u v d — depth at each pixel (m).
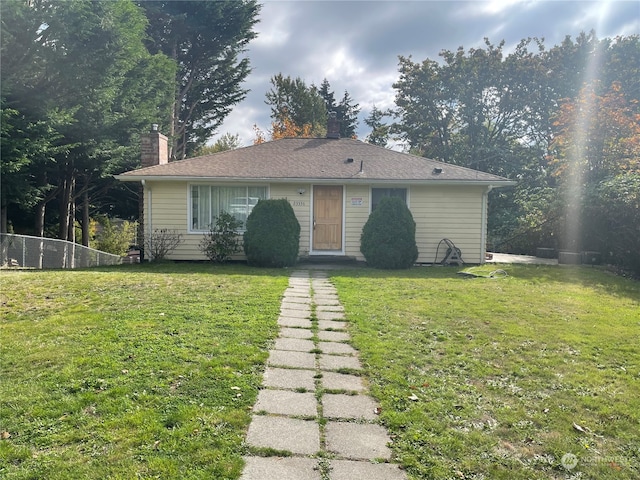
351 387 3.78
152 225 12.92
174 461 2.55
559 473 2.61
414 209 13.22
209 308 6.23
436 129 30.00
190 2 24.47
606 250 13.32
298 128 34.72
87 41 13.46
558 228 15.59
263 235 11.81
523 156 27.17
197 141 29.88
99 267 11.17
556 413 3.35
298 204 13.16
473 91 28.53
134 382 3.60
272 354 4.53
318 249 13.30
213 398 3.39
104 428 2.88
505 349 4.86
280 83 35.44
